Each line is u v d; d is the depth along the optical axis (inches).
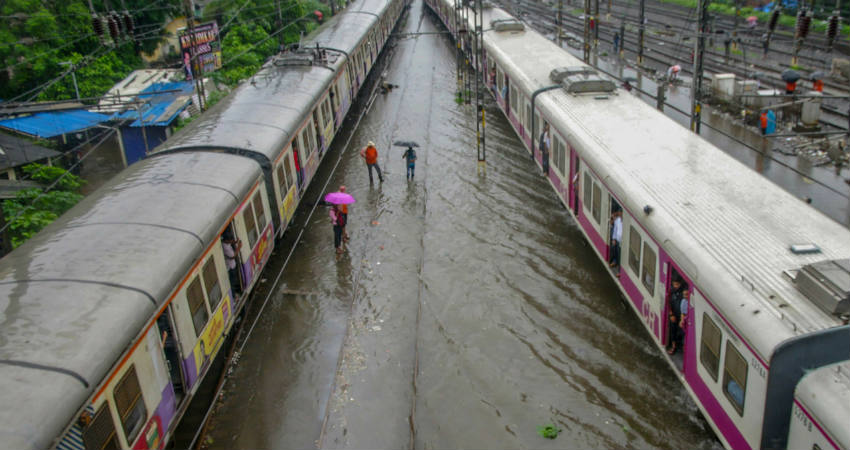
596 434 384.5
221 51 1237.1
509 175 832.9
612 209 496.7
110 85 1109.7
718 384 327.0
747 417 295.7
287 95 732.0
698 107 673.6
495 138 996.6
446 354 468.4
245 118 625.9
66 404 245.4
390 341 486.0
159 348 334.0
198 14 1411.2
